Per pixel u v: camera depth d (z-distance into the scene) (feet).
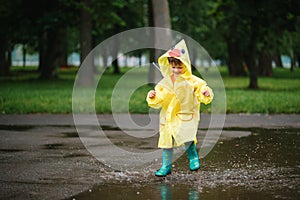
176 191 18.42
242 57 138.21
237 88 81.15
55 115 45.24
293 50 148.66
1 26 93.04
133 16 105.70
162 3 64.28
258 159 24.77
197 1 105.19
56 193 18.13
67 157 25.36
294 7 71.92
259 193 18.04
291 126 37.73
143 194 17.98
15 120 41.45
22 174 21.34
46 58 102.94
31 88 73.15
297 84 96.02
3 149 27.68
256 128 36.65
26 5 89.92
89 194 18.01
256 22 77.15
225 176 20.98
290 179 20.36
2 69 119.03
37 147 28.40
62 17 86.38
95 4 81.10
